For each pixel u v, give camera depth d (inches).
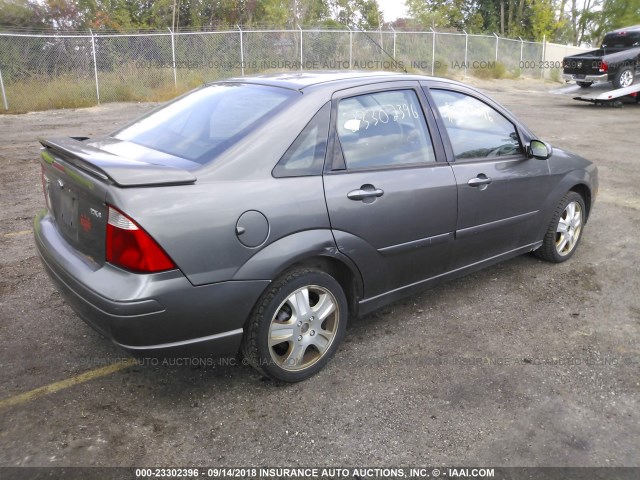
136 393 123.7
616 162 362.9
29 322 152.5
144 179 103.3
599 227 239.0
